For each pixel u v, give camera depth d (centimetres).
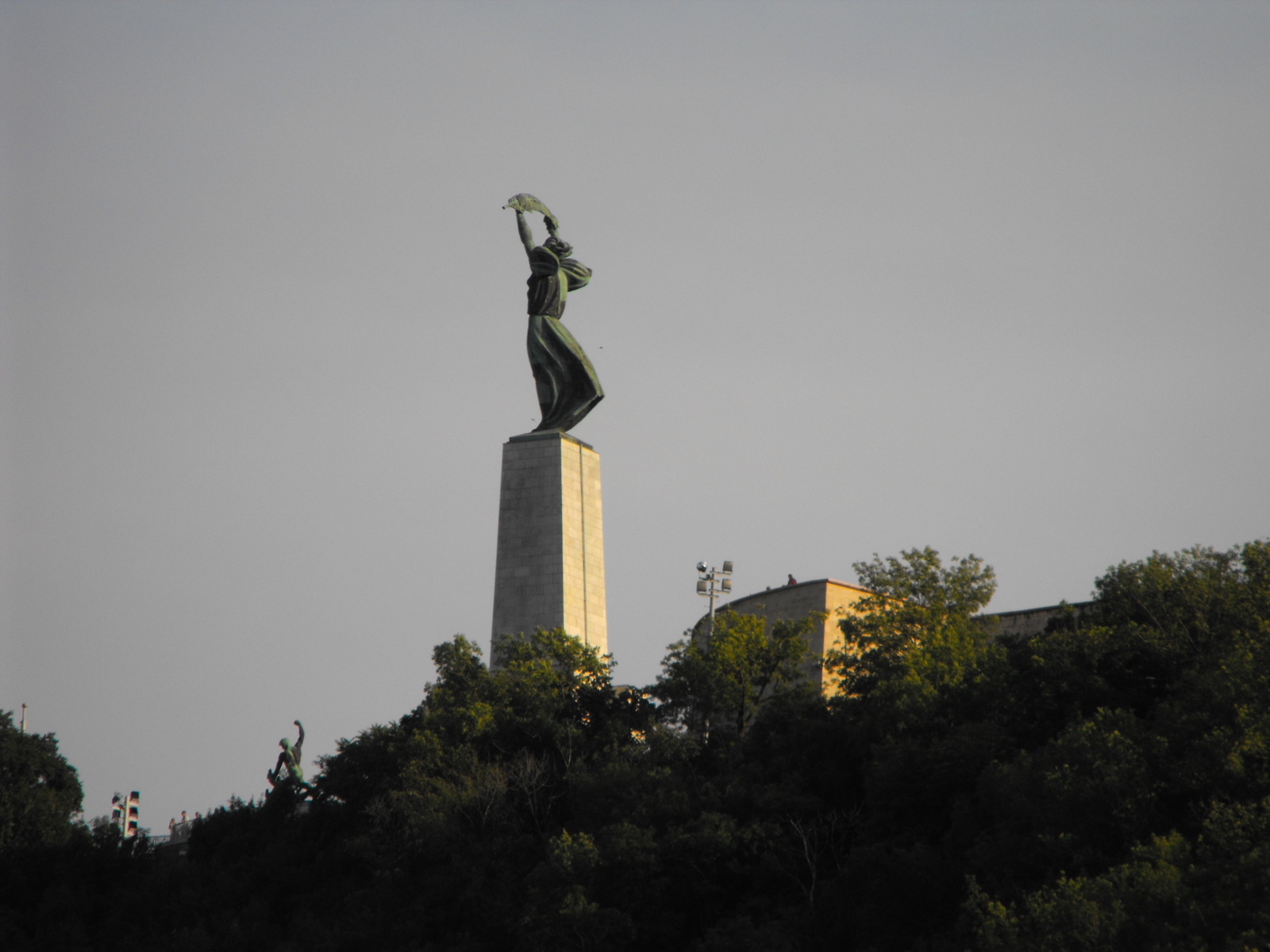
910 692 16775
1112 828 13825
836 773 17188
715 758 18425
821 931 15438
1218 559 17425
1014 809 14225
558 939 15888
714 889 16412
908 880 14762
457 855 17888
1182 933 11894
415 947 17075
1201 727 14138
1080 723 14875
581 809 17725
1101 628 16512
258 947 18162
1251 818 12756
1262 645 14912
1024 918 12700
